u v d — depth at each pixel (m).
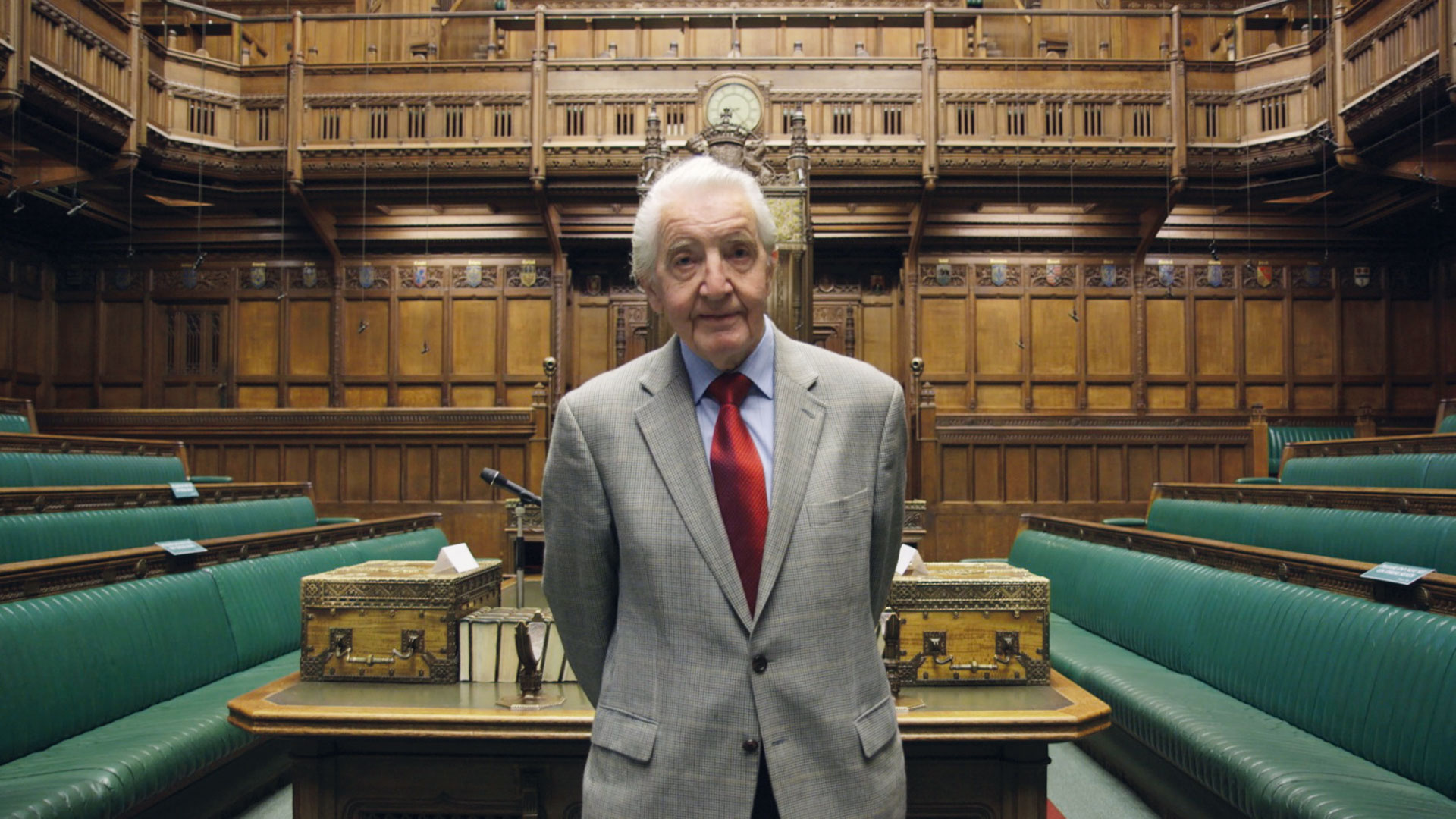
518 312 10.64
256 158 9.39
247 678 3.26
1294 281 10.54
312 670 2.26
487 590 2.52
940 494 8.43
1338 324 10.48
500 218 10.53
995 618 2.22
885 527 1.39
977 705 2.02
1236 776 2.37
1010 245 10.53
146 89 8.88
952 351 10.45
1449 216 9.80
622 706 1.29
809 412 1.34
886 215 10.34
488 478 2.83
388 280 10.71
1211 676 3.15
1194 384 10.42
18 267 10.46
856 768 1.25
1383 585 2.51
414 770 2.02
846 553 1.29
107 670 2.69
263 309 10.75
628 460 1.32
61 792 2.11
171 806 2.59
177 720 2.70
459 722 1.92
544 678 2.21
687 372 1.39
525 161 9.25
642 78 9.34
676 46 10.52
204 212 10.62
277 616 3.67
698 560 1.27
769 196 5.91
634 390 1.37
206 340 10.76
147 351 10.74
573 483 1.35
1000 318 10.50
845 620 1.29
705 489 1.29
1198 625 3.29
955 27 10.80
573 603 1.38
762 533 1.28
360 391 10.63
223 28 11.46
